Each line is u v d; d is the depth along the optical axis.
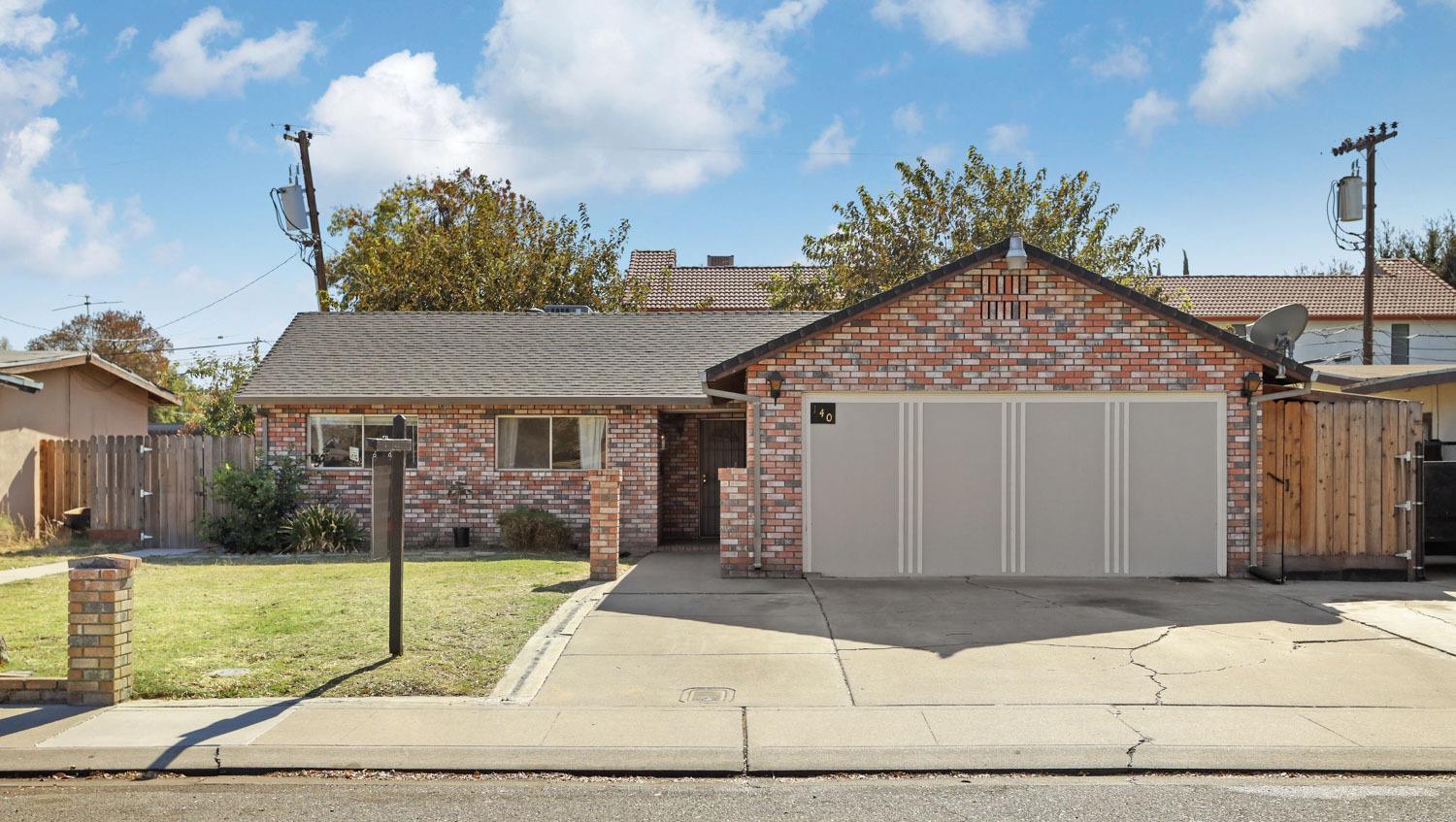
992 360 13.20
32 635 9.55
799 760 6.49
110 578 7.52
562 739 6.79
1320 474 13.03
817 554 13.34
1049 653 9.05
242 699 7.63
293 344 20.02
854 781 6.31
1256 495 13.07
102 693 7.50
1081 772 6.46
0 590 12.21
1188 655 8.96
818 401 13.38
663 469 19.42
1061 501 13.27
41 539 17.98
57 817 5.66
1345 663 8.70
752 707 7.51
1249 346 12.98
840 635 9.76
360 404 18.03
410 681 8.04
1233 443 13.15
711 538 19.34
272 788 6.17
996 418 13.33
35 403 19.17
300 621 10.06
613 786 6.23
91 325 55.47
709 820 5.65
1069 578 13.08
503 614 10.46
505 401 17.67
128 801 5.93
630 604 11.23
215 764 6.45
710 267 42.97
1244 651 9.10
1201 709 7.42
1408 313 39.97
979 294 13.23
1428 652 9.07
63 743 6.62
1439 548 14.84
